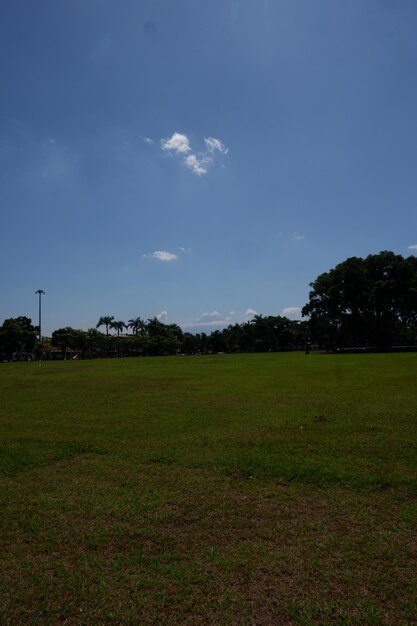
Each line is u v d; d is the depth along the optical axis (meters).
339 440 8.43
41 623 3.20
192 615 3.27
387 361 35.62
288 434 9.04
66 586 3.64
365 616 3.22
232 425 10.09
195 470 6.73
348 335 77.38
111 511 5.16
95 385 21.19
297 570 3.82
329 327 80.69
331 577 3.71
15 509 5.29
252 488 5.91
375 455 7.35
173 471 6.71
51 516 5.05
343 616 3.22
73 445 8.48
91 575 3.79
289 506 5.27
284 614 3.26
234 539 4.43
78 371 33.97
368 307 68.50
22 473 6.80
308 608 3.31
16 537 4.55
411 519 4.83
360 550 4.16
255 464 6.93
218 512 5.11
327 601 3.40
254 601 3.41
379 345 73.19
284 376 23.72
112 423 10.73
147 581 3.69
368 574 3.75
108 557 4.11
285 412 11.73
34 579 3.76
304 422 10.29
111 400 15.22
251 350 123.75
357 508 5.18
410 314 68.62
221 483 6.12
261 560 3.99
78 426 10.45
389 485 5.92
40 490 5.98
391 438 8.50
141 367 38.22
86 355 103.50
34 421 11.32
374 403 12.94
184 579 3.72
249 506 5.28
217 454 7.57
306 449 7.82
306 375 23.95
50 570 3.90
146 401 14.66
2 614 3.30
